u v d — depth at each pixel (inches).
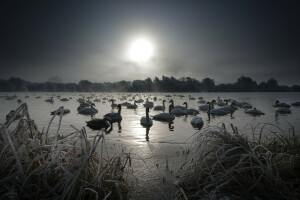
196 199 71.6
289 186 71.5
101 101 822.5
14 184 60.6
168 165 109.3
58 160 66.0
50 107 495.8
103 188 69.7
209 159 88.8
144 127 245.6
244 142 90.1
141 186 84.6
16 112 80.7
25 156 72.3
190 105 625.9
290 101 820.6
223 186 74.4
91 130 222.1
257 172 77.9
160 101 824.9
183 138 182.1
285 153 89.9
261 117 333.1
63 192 60.7
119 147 146.6
